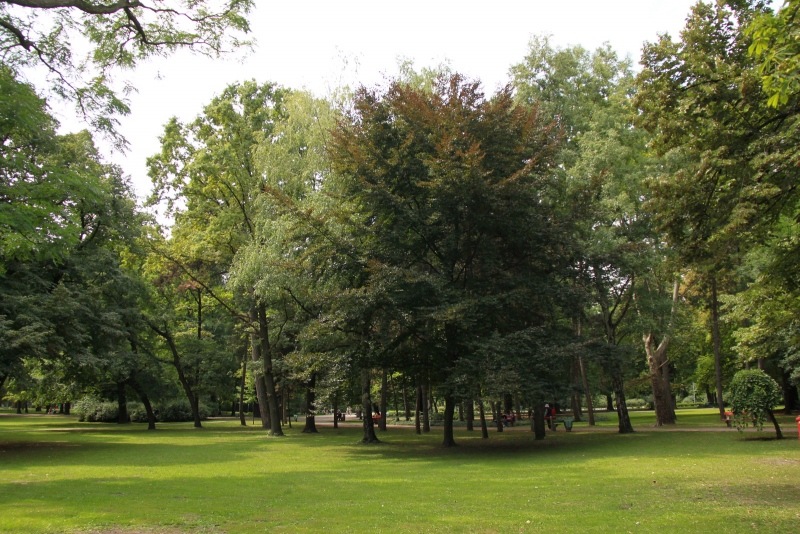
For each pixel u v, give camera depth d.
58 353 23.00
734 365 41.78
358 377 23.88
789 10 6.89
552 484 11.55
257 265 25.47
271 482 12.60
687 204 12.28
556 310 25.86
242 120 33.25
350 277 21.62
